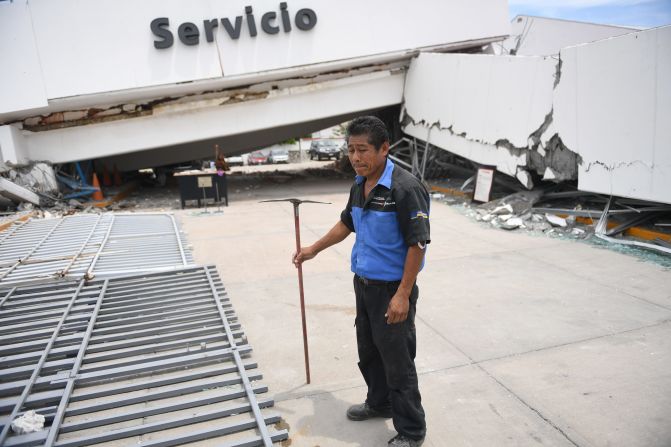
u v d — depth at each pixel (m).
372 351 2.36
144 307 4.14
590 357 3.18
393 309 1.98
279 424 2.52
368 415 2.52
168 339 3.51
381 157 2.00
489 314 3.99
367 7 11.12
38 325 3.73
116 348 3.38
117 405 2.68
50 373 3.05
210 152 15.27
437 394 2.79
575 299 4.27
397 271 2.06
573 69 6.95
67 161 10.84
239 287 4.86
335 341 3.54
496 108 8.88
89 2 9.64
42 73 9.63
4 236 6.73
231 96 11.41
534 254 5.80
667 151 5.66
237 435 2.43
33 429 2.43
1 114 9.62
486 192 8.90
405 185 1.96
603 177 6.62
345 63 11.30
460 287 4.69
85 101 10.17
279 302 4.40
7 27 9.29
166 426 2.47
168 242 6.55
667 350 3.25
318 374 3.06
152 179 16.58
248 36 10.62
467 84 9.73
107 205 10.88
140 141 11.20
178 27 10.20
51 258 5.52
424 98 11.52
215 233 7.48
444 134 10.80
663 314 3.87
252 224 8.16
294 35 10.87
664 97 5.62
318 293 4.61
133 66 10.12
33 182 10.23
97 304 4.07
